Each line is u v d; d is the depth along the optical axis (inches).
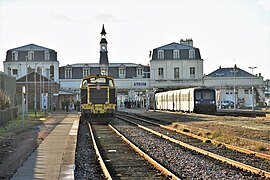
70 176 549.3
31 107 3284.9
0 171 595.2
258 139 997.2
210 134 1167.6
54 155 744.3
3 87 1947.6
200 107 2363.4
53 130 1330.0
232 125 1397.6
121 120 2037.4
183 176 602.2
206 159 764.0
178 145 992.2
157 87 4101.9
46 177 543.2
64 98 3782.0
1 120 1509.6
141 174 624.4
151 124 1727.4
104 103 1705.2
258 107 3609.7
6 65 4175.7
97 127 1605.6
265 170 637.9
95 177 604.4
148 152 877.2
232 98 4165.8
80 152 879.1
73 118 2071.9
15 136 1142.3
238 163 664.4
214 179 577.3
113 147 963.3
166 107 3085.6
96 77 1720.0
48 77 3437.5
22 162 666.8
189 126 1417.3
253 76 4170.8
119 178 596.4
